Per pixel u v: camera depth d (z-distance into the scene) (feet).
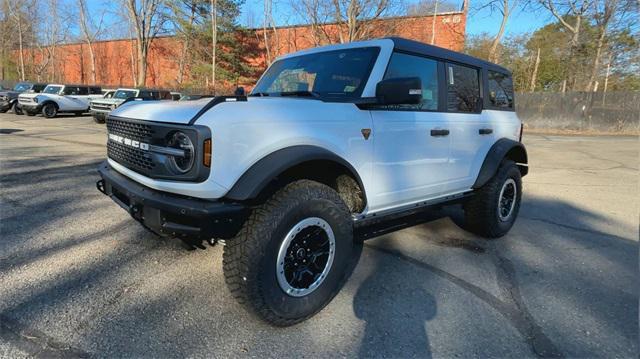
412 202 12.07
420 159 11.78
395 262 12.76
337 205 9.32
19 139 38.86
